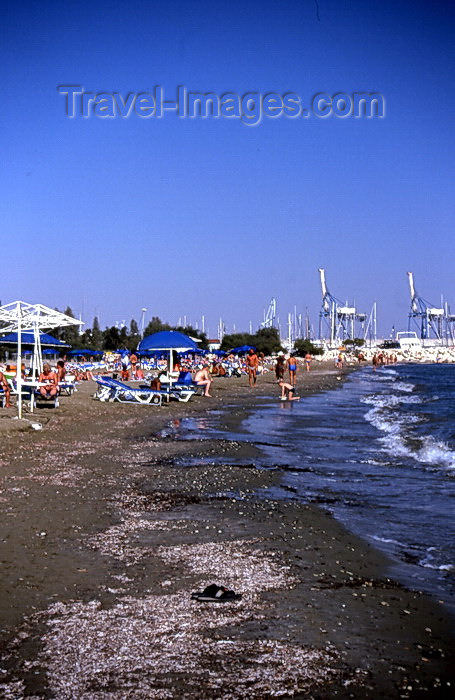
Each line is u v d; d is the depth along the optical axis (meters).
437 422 21.28
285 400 31.47
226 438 16.83
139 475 11.32
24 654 4.48
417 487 10.62
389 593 5.75
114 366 60.47
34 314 21.95
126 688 4.04
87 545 7.05
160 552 6.85
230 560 6.61
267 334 136.88
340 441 16.48
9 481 10.45
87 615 5.13
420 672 4.27
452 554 6.96
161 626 4.94
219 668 4.30
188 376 32.22
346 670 4.29
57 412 21.75
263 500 9.50
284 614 5.21
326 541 7.37
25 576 6.01
